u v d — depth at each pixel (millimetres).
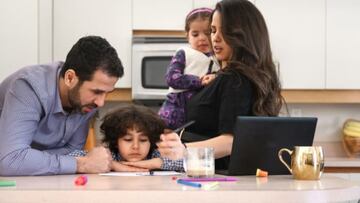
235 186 1380
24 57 3629
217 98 2061
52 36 3986
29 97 1829
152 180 1563
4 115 1814
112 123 2184
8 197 1255
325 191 1335
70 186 1353
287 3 4109
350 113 4527
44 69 1927
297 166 1647
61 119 1966
